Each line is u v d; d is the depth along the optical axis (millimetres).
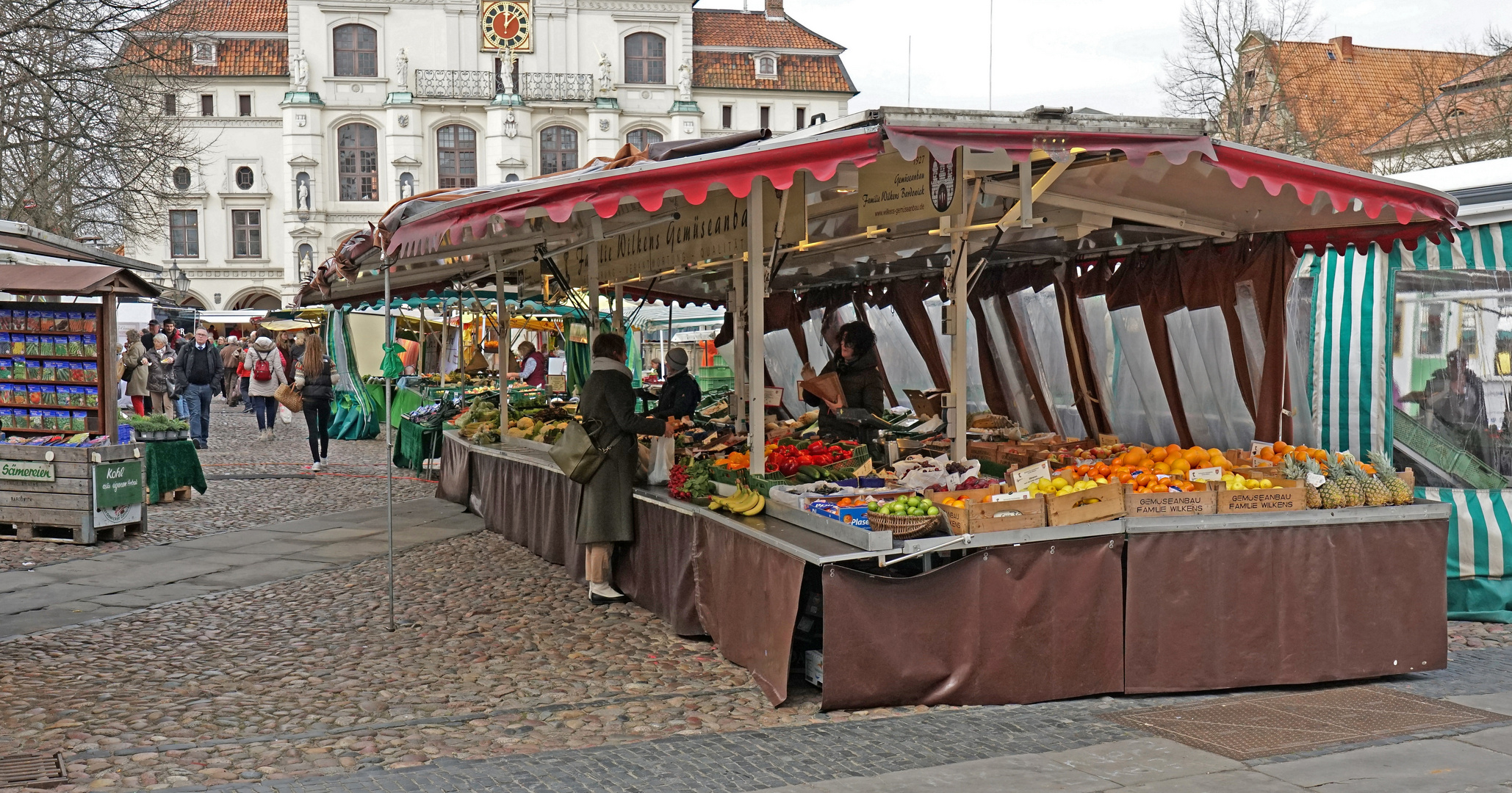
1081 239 8344
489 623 7074
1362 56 44594
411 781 4359
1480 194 7668
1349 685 5824
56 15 18328
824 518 5551
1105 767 4488
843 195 6602
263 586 8250
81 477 9836
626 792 4262
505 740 4875
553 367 21641
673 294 12875
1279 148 33250
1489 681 5910
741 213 6535
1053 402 10211
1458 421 7645
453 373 20672
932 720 5133
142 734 4965
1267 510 5645
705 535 6512
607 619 7180
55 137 19109
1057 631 5414
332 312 21891
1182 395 8438
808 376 9375
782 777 4406
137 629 6945
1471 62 31406
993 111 5062
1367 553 5820
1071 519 5426
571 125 54562
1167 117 5262
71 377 10219
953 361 6449
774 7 59312
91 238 26688
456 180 54406
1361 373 7926
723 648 6223
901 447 7398
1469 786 4250
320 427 15914
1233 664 5613
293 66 52719
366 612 7379
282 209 54219
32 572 8727
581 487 8070
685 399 8242
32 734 4930
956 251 6352
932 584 5289
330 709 5328
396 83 53562
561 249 8336
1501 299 7629
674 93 55750
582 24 54562
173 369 19688
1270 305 7492
